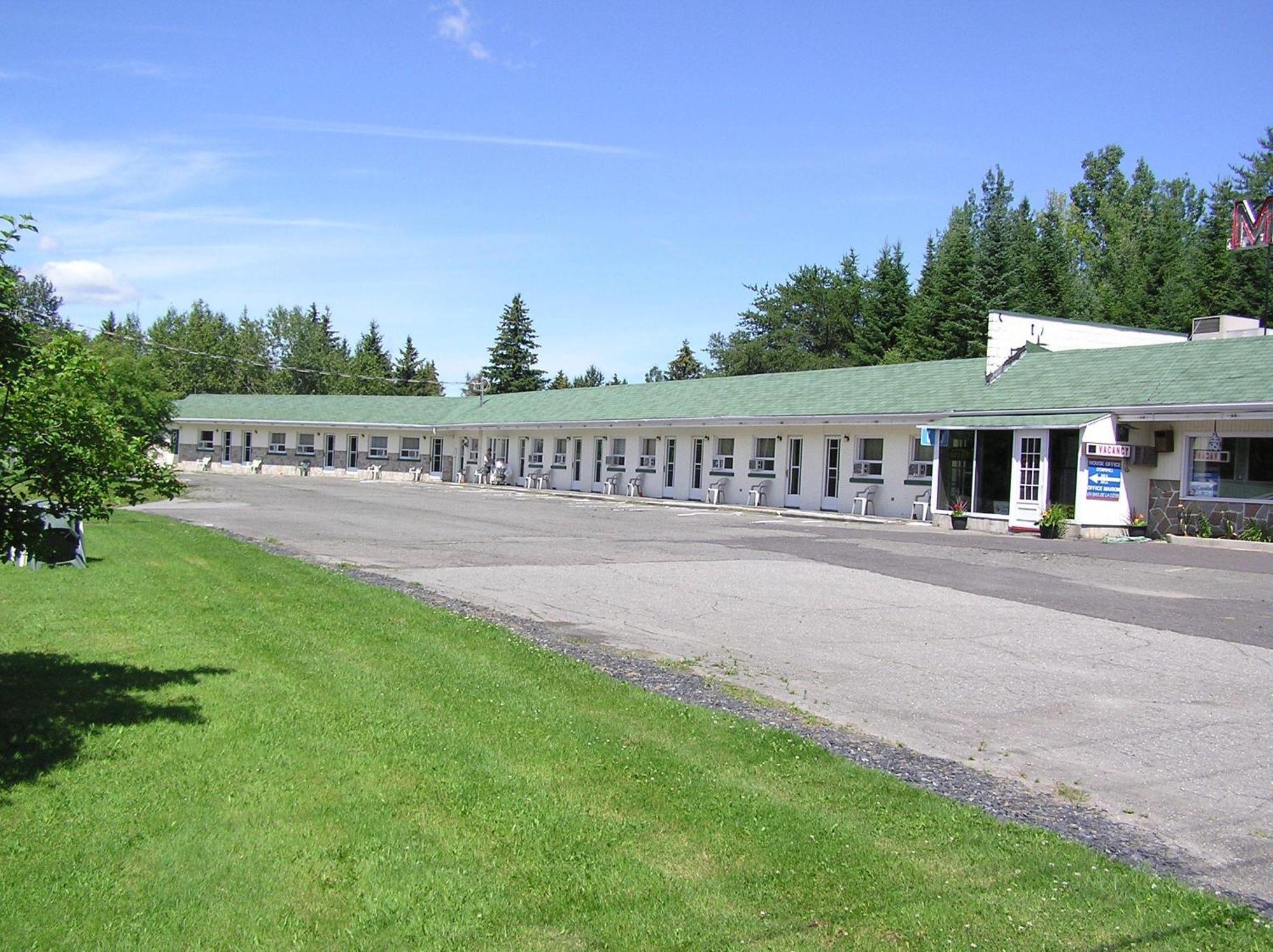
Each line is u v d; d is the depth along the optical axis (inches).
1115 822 189.6
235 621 351.9
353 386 3383.4
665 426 1359.5
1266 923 146.2
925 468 1024.9
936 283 2169.0
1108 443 799.7
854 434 1114.7
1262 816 193.2
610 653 330.3
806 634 367.9
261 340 3395.7
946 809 188.9
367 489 1437.0
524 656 308.7
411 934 139.8
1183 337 1105.4
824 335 2662.4
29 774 195.0
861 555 632.4
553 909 146.9
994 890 155.0
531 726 232.5
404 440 1991.9
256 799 184.5
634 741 224.4
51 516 244.1
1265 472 735.1
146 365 1109.1
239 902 147.2
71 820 173.8
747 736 230.8
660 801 187.5
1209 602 452.4
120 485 225.9
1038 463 843.4
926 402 1030.4
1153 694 284.5
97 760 203.2
